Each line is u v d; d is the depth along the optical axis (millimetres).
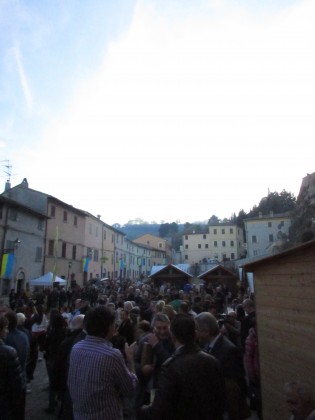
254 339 6586
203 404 2828
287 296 5305
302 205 56188
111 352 3236
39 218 35656
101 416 3029
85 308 10305
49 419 6520
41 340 9359
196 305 11094
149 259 91250
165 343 4809
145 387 4680
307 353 4738
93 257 51469
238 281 32875
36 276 34469
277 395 5449
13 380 3596
